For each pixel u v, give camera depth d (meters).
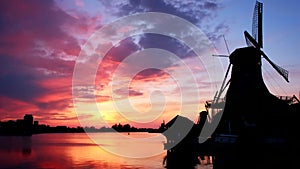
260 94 35.69
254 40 39.34
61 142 96.44
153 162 37.72
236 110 35.88
